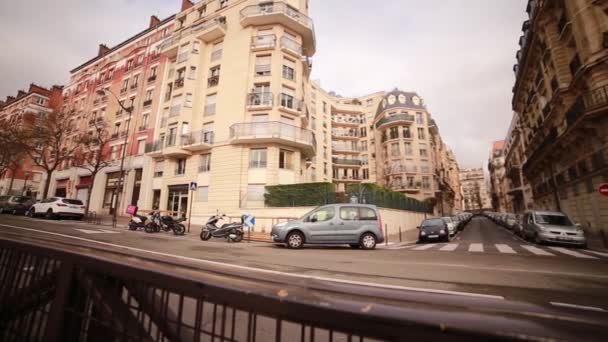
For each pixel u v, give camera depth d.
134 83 30.28
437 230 14.68
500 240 15.40
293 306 0.89
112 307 1.31
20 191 39.59
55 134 25.08
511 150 44.56
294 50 23.44
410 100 44.84
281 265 6.30
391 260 7.54
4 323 1.75
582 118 13.57
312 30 24.52
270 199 18.77
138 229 15.31
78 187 31.03
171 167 23.81
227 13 24.97
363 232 10.38
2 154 26.30
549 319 0.59
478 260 7.73
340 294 0.93
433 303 0.80
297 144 21.31
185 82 23.78
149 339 1.19
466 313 0.68
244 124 20.92
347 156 47.94
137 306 1.27
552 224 12.54
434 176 43.19
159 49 29.44
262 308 0.95
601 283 5.02
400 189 41.06
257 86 22.34
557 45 17.50
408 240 15.95
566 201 19.81
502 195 71.56
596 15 13.59
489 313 0.68
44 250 1.67
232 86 22.59
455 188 84.44
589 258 8.25
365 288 1.10
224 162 21.16
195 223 21.03
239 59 22.92
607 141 13.31
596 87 13.34
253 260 6.89
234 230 11.95
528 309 0.68
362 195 16.84
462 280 5.15
